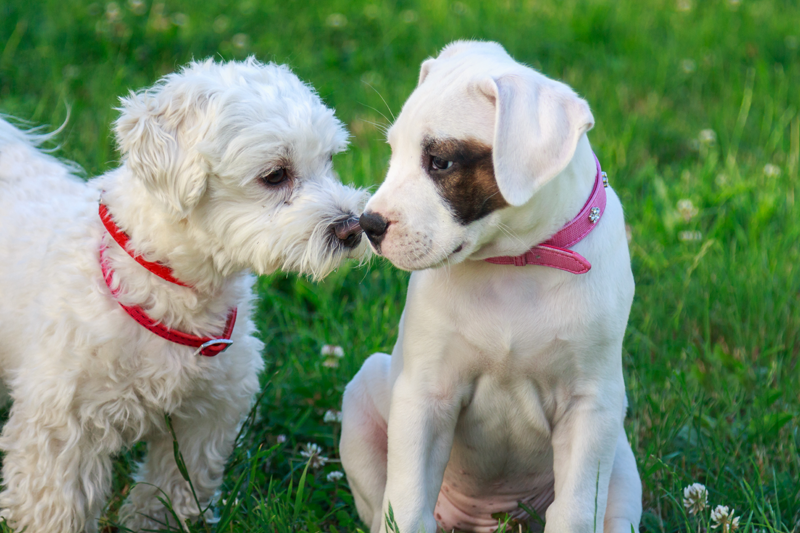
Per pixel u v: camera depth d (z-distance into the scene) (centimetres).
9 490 277
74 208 289
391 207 232
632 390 364
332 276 431
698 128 621
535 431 271
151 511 308
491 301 250
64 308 264
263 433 345
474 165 230
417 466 254
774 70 712
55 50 639
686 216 480
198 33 691
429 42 741
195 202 261
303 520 296
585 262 243
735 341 405
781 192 504
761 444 331
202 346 275
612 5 848
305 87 300
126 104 280
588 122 215
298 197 279
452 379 260
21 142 330
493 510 310
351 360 372
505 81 225
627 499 273
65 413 265
